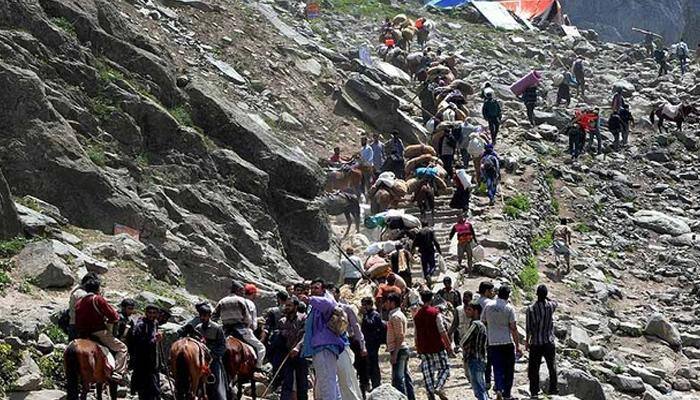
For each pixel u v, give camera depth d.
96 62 36.84
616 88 68.06
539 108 64.06
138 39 40.12
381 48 66.62
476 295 35.12
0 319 24.38
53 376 23.86
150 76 38.69
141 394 22.02
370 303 25.83
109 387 22.47
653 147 61.59
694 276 47.53
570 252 46.25
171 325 25.17
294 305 23.84
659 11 176.38
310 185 39.00
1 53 33.53
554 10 89.25
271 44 55.16
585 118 58.00
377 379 25.66
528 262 43.91
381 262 34.00
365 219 40.38
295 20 66.56
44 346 24.33
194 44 50.97
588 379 29.84
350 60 58.72
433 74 57.72
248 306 23.77
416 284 36.62
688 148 62.59
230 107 40.16
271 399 25.70
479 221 44.78
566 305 41.31
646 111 67.50
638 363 37.72
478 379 25.22
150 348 21.97
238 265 34.03
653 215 53.12
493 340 25.75
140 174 35.16
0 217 28.55
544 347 27.27
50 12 37.09
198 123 39.16
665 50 81.69
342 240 40.53
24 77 32.06
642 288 45.94
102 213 32.06
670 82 74.12
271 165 38.69
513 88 64.50
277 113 49.84
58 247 28.59
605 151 60.16
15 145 31.62
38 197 31.61
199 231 33.91
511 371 25.80
